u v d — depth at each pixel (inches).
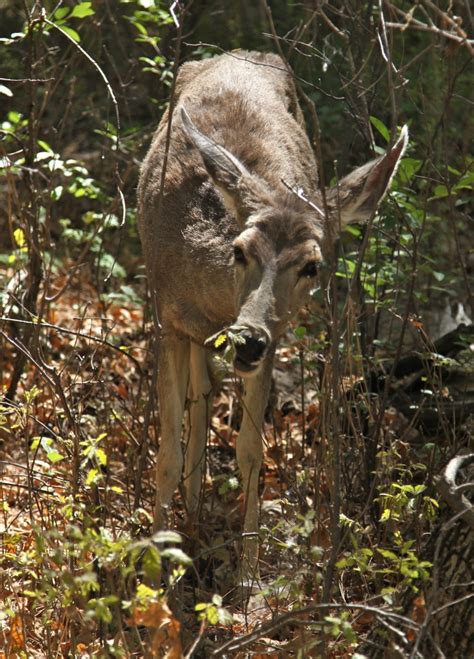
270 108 467.5
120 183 428.5
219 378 439.8
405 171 433.7
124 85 595.5
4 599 315.6
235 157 406.0
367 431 446.0
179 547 398.0
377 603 325.7
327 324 442.9
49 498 364.5
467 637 278.2
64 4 634.8
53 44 646.5
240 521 438.9
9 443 476.1
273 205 381.7
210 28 716.0
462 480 316.8
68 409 352.5
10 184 476.1
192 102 457.7
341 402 409.7
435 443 426.3
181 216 418.6
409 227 418.3
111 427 445.1
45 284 438.0
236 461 457.1
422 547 336.5
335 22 561.0
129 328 602.2
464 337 452.1
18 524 382.6
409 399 483.8
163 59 548.1
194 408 451.5
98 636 330.3
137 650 309.6
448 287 555.2
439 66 560.4
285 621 268.8
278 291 361.7
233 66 489.7
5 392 464.1
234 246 372.8
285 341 605.0
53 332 561.6
